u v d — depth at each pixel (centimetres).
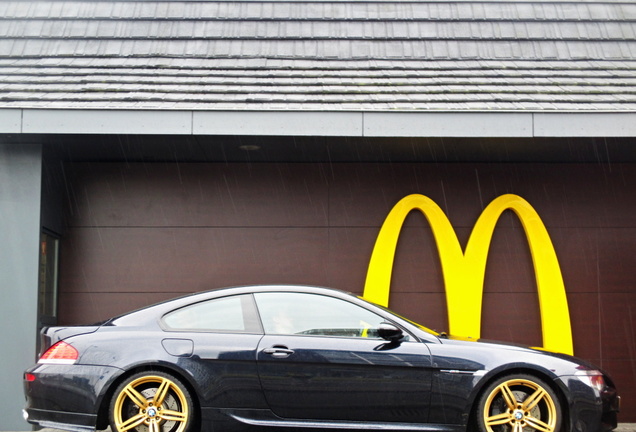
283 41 998
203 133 819
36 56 962
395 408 619
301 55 984
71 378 608
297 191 953
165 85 899
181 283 940
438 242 930
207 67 955
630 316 934
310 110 823
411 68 967
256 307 643
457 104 853
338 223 949
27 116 812
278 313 640
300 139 840
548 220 948
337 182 954
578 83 923
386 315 642
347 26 1015
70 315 931
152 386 623
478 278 922
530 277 940
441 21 1023
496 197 950
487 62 984
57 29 994
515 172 955
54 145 868
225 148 884
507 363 621
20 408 827
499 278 940
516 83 923
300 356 619
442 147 877
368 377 619
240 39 997
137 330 629
